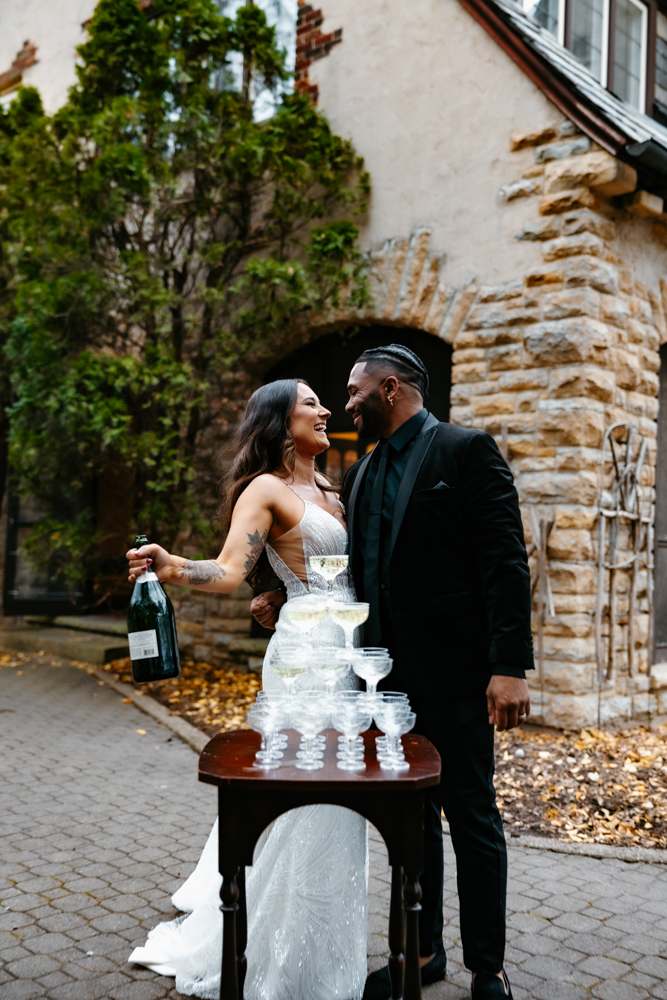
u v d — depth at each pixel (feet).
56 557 25.67
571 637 17.58
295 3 24.06
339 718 5.96
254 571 8.54
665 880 11.14
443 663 7.73
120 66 22.82
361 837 7.83
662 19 26.37
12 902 9.93
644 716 19.48
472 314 19.51
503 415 18.84
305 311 22.20
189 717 19.66
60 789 14.46
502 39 19.07
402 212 21.06
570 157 18.04
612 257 18.56
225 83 24.23
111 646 26.96
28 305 21.88
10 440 23.15
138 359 22.94
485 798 7.68
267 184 23.32
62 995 7.87
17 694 22.48
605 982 8.38
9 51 34.45
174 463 20.99
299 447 8.39
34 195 22.79
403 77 21.17
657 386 20.20
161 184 21.86
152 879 10.64
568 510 17.71
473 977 7.61
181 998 7.83
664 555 22.02
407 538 7.86
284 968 7.38
